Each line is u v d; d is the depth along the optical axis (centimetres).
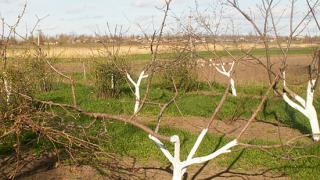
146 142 832
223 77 2083
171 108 1167
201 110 1159
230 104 1238
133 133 884
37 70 1039
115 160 693
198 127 980
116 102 1256
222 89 1633
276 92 862
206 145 823
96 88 1386
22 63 815
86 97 1350
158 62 903
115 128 901
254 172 696
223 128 992
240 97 1348
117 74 1337
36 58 1002
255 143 834
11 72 635
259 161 737
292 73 2266
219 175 684
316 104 1213
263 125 1031
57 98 1277
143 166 718
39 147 734
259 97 1364
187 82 1493
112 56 1304
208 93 1480
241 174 688
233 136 909
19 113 547
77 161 690
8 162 689
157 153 775
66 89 1497
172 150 791
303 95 1362
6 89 570
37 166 688
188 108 1180
